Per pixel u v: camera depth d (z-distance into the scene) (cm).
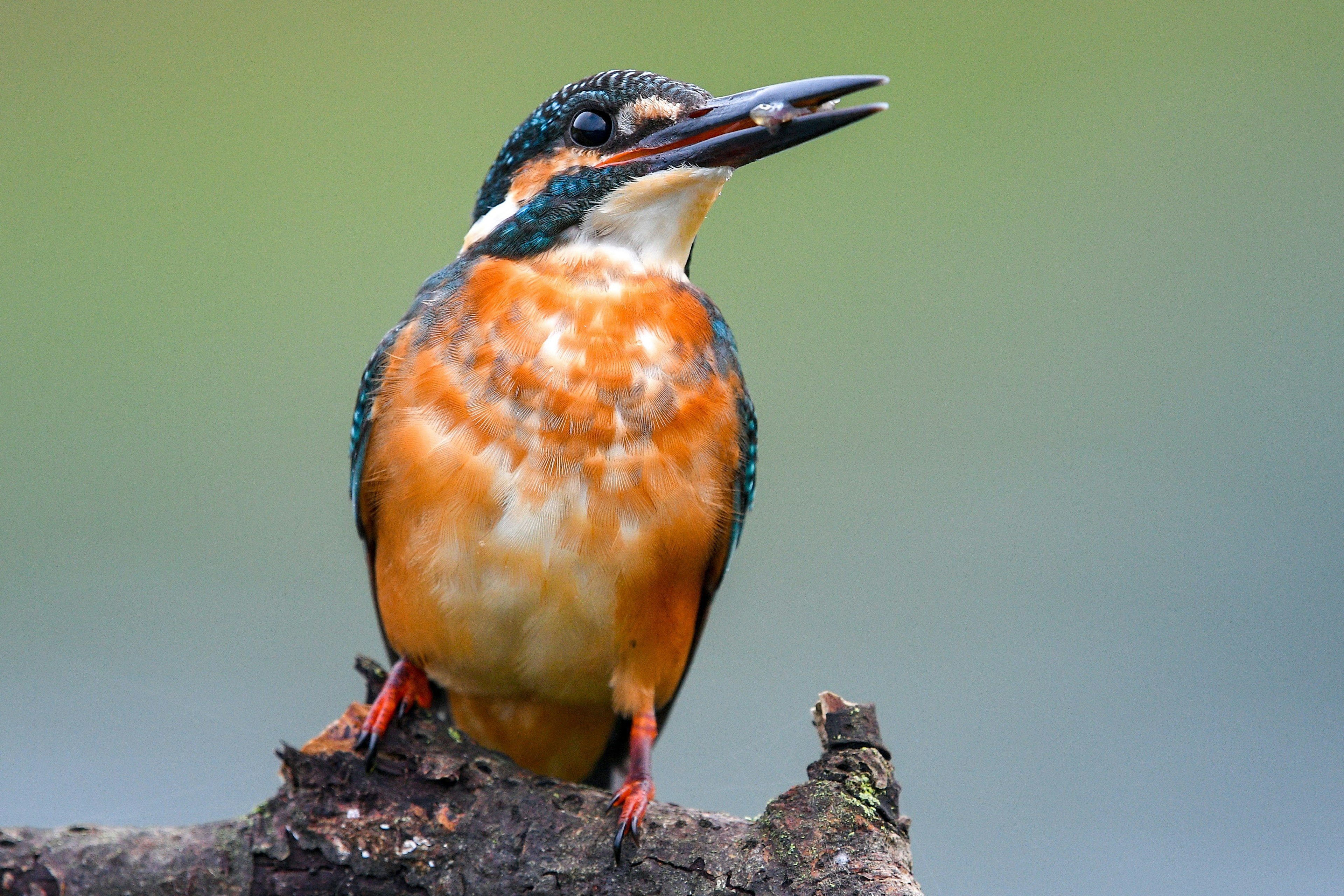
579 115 899
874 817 694
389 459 827
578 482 800
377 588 936
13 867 686
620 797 762
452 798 754
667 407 812
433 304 852
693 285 917
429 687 888
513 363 805
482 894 727
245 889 711
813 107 891
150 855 704
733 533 915
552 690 900
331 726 782
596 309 823
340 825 733
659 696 910
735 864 700
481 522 802
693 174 887
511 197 915
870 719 732
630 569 815
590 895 719
